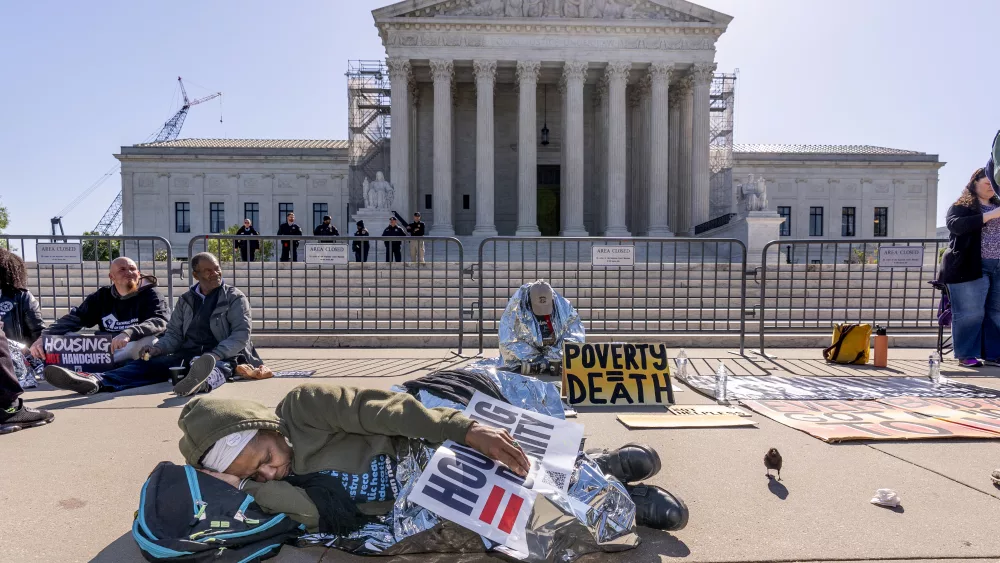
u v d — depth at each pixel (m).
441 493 2.22
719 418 4.64
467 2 33.44
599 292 12.05
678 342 9.30
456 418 2.30
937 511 2.87
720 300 11.74
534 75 33.03
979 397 5.42
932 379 6.19
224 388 5.84
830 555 2.41
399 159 32.44
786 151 54.97
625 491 2.43
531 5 33.53
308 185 49.84
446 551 2.34
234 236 8.80
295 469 2.42
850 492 3.12
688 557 2.40
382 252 22.31
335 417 2.39
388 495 2.38
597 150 37.91
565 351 5.45
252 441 2.34
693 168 33.47
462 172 39.16
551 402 2.80
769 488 3.17
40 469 3.50
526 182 32.84
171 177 49.50
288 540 2.33
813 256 38.91
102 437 4.16
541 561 2.15
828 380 6.32
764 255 8.50
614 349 5.50
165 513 2.21
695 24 32.78
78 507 2.95
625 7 33.62
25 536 2.62
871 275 12.74
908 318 11.27
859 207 51.28
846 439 4.00
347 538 2.33
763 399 5.32
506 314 5.97
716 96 40.38
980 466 3.52
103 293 6.55
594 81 37.25
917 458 3.67
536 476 2.30
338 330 9.40
